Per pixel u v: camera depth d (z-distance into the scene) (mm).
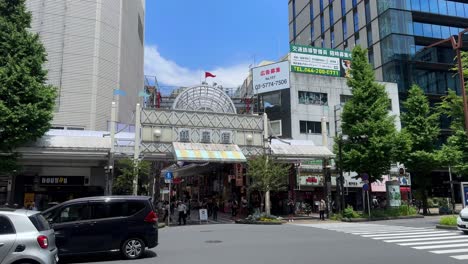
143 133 25422
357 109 29047
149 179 27469
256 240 14055
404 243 12656
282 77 37406
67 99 29109
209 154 25453
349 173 33594
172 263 9477
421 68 43312
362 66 30266
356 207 35875
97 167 27625
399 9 43250
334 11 52188
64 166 27109
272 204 33406
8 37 19531
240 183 31797
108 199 10641
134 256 10367
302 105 36969
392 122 30859
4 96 18438
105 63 31031
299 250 11258
